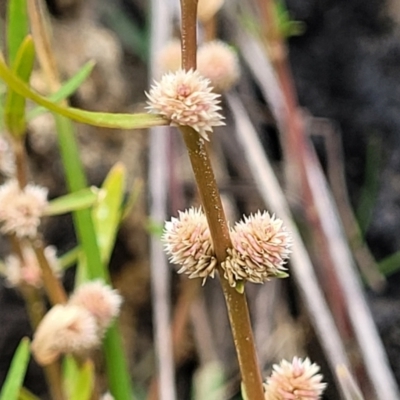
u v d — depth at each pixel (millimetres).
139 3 562
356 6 510
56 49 461
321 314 377
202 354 440
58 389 311
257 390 217
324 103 505
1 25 447
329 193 476
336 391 408
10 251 397
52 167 422
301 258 392
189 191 481
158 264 393
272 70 471
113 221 293
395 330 433
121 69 506
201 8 297
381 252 469
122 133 464
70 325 262
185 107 202
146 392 452
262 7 404
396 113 483
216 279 469
